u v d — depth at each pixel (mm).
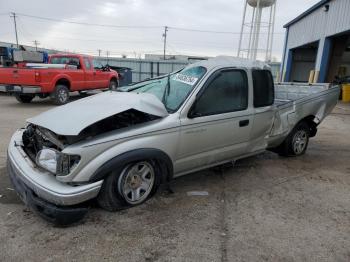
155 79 4652
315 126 5902
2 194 3805
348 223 3441
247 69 4344
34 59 13953
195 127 3756
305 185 4469
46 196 2928
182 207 3641
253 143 4668
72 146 2996
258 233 3172
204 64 4133
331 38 17516
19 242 2877
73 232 3057
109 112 3260
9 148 3701
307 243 3033
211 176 4668
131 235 3045
